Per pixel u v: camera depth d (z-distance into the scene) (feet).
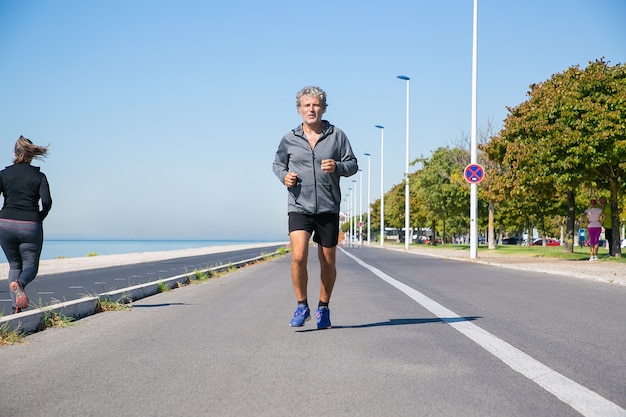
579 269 57.77
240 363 16.26
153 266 77.56
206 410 11.96
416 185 197.77
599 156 71.51
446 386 13.66
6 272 66.18
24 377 14.89
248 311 27.58
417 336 20.33
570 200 106.83
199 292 37.91
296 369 15.49
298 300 21.65
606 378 14.29
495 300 31.73
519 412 11.62
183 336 20.72
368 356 17.06
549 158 75.10
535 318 24.67
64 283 48.49
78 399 12.85
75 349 18.56
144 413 11.80
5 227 23.26
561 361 16.22
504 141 95.76
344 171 20.66
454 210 189.57
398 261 82.99
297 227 20.81
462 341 19.33
